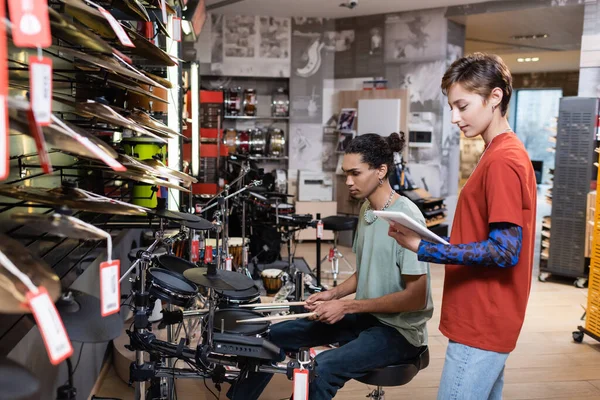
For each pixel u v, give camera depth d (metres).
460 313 1.73
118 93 2.81
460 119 1.72
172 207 3.12
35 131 0.94
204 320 2.16
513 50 10.54
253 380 2.24
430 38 7.52
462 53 7.93
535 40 9.24
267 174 6.02
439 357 3.79
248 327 2.01
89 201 1.28
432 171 7.68
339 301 2.14
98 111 1.38
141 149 2.70
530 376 3.55
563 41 9.31
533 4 6.76
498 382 1.90
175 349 1.92
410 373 2.19
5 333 1.65
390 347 2.16
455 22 7.64
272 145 7.86
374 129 7.46
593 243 4.07
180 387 3.21
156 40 2.93
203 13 4.78
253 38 8.09
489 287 1.68
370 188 2.27
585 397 3.27
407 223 1.62
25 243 2.01
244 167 4.40
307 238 7.91
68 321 1.27
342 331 2.39
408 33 7.66
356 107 7.73
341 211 8.13
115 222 2.75
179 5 3.36
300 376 1.75
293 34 8.16
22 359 1.85
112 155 1.15
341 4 6.89
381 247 2.27
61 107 2.35
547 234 5.98
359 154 2.25
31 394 0.92
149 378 1.98
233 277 1.87
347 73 8.22
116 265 1.24
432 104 7.61
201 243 3.84
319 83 8.29
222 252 3.80
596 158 5.53
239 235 6.12
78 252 2.69
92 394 3.01
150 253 2.01
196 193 5.79
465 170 12.98
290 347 2.42
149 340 1.95
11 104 0.91
